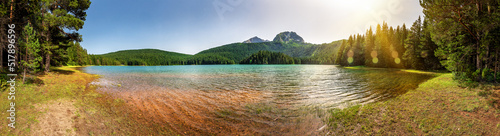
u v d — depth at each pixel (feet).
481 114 24.52
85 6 86.99
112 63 522.88
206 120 28.35
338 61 344.69
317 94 49.83
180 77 108.58
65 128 22.59
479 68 48.26
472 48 49.29
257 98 44.70
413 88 51.75
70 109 29.73
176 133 23.47
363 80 82.28
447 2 46.34
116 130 23.53
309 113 31.35
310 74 131.13
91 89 54.60
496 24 40.73
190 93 51.21
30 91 38.81
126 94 47.98
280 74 134.92
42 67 86.07
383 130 22.62
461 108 27.22
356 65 263.49
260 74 135.54
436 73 110.73
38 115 25.36
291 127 25.29
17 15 59.41
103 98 41.50
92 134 21.88
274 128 25.04
